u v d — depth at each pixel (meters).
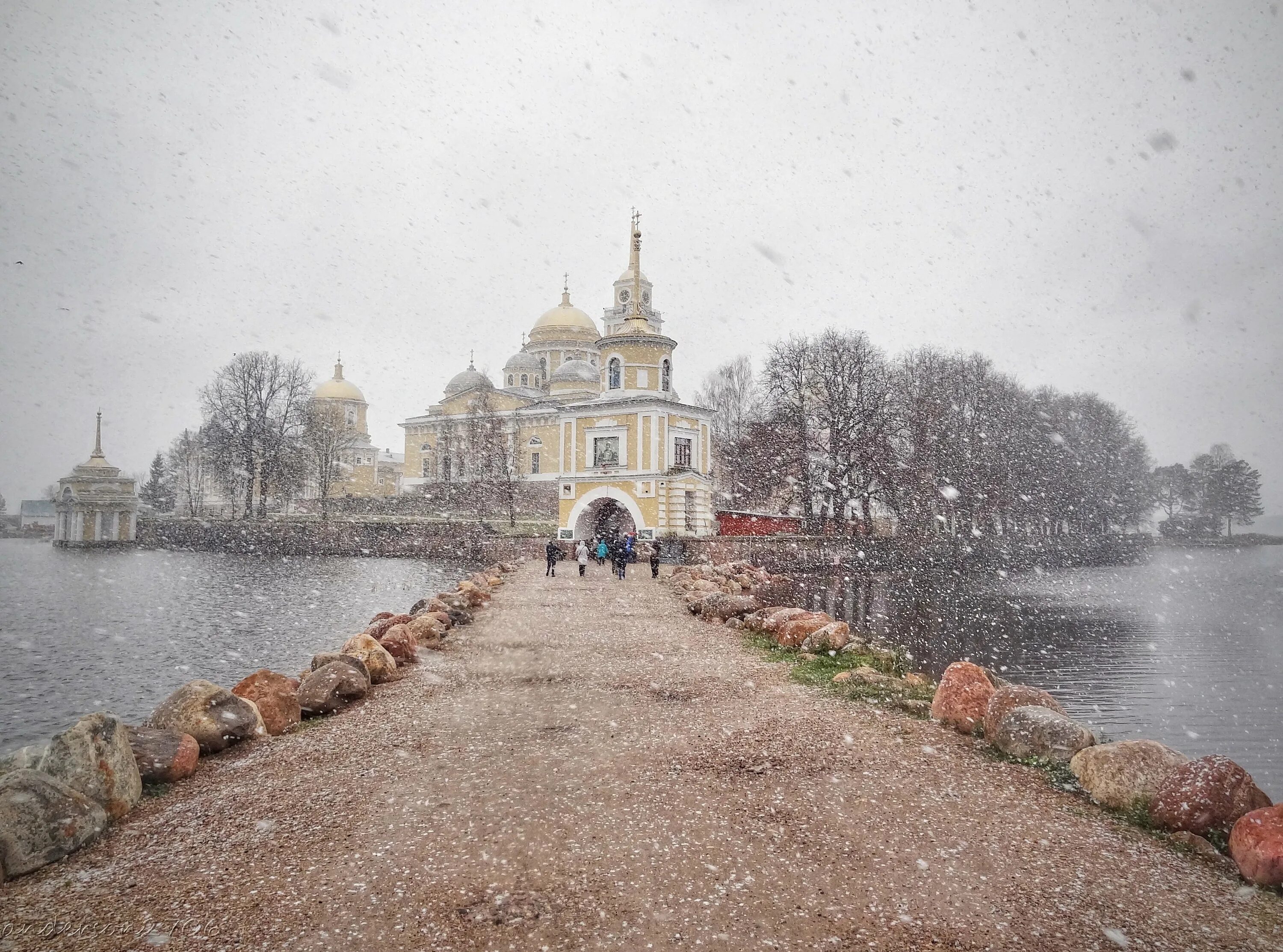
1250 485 104.31
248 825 6.85
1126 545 68.69
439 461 90.44
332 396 109.69
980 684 9.98
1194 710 16.80
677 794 7.52
